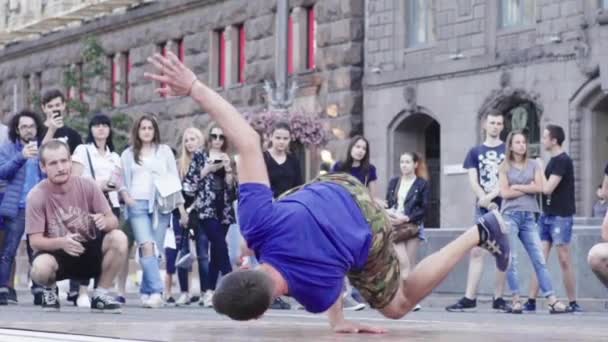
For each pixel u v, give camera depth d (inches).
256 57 1892.2
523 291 861.8
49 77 2375.7
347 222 301.1
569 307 754.8
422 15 1665.8
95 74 1911.9
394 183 780.0
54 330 315.6
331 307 318.7
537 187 739.4
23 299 850.8
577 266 834.8
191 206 785.6
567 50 1448.1
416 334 315.3
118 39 2191.2
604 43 1407.5
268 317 547.8
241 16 1927.9
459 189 1581.0
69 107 1883.6
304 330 331.0
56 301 635.5
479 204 754.8
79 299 703.7
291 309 746.8
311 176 1647.4
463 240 335.0
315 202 299.4
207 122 1969.7
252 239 296.5
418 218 772.6
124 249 615.5
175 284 1030.4
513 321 577.6
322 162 1449.3
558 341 291.9
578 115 1445.6
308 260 294.5
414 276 327.9
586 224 948.6
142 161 746.2
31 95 2017.7
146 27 2128.4
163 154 752.3
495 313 740.0
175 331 316.2
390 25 1692.9
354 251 301.3
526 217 744.3
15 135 731.4
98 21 2229.3
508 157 741.9
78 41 2284.7
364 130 1728.6
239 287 272.8
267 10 1871.3
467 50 1583.4
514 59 1514.5
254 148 295.3
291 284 294.7
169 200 749.3
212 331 319.6
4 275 731.4
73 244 593.0
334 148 1744.6
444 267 328.5
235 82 1957.4
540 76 1483.8
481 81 1562.5
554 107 1465.3
